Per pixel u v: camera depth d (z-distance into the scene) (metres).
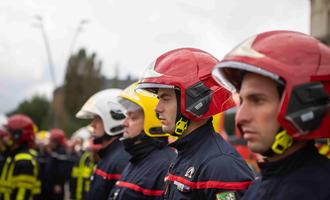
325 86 1.90
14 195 6.39
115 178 4.63
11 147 6.54
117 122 4.97
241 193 2.62
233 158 2.77
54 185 10.28
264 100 1.94
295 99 1.85
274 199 1.94
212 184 2.69
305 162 1.94
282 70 1.88
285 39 1.98
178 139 3.00
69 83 56.59
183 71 3.04
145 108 3.79
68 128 50.00
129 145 3.87
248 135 1.97
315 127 1.86
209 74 3.04
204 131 2.98
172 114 3.05
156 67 3.14
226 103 3.01
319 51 1.94
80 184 8.88
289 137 1.91
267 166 2.00
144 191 3.61
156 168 3.64
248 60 1.94
